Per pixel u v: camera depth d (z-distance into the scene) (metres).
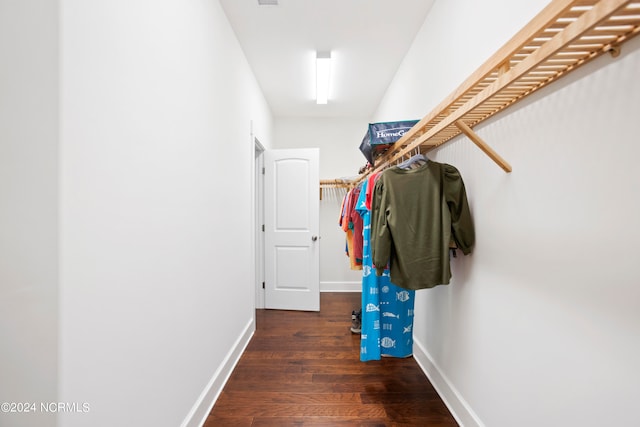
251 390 1.63
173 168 1.14
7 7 0.63
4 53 0.63
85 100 0.71
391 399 1.55
